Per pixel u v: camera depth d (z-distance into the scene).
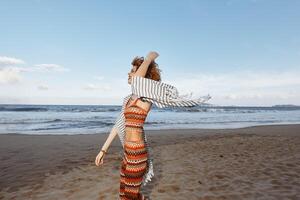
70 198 4.22
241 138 11.75
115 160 6.96
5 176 5.65
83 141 10.99
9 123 22.69
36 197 4.34
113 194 4.32
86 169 6.06
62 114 39.53
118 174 5.52
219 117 35.78
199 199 4.10
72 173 5.75
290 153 7.91
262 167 6.13
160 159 7.08
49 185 4.95
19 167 6.43
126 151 2.51
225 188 4.62
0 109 51.81
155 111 55.50
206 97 2.41
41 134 13.90
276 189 4.56
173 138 12.05
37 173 5.84
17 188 4.84
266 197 4.19
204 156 7.51
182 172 5.68
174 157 7.36
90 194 4.36
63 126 20.08
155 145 9.95
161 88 2.44
